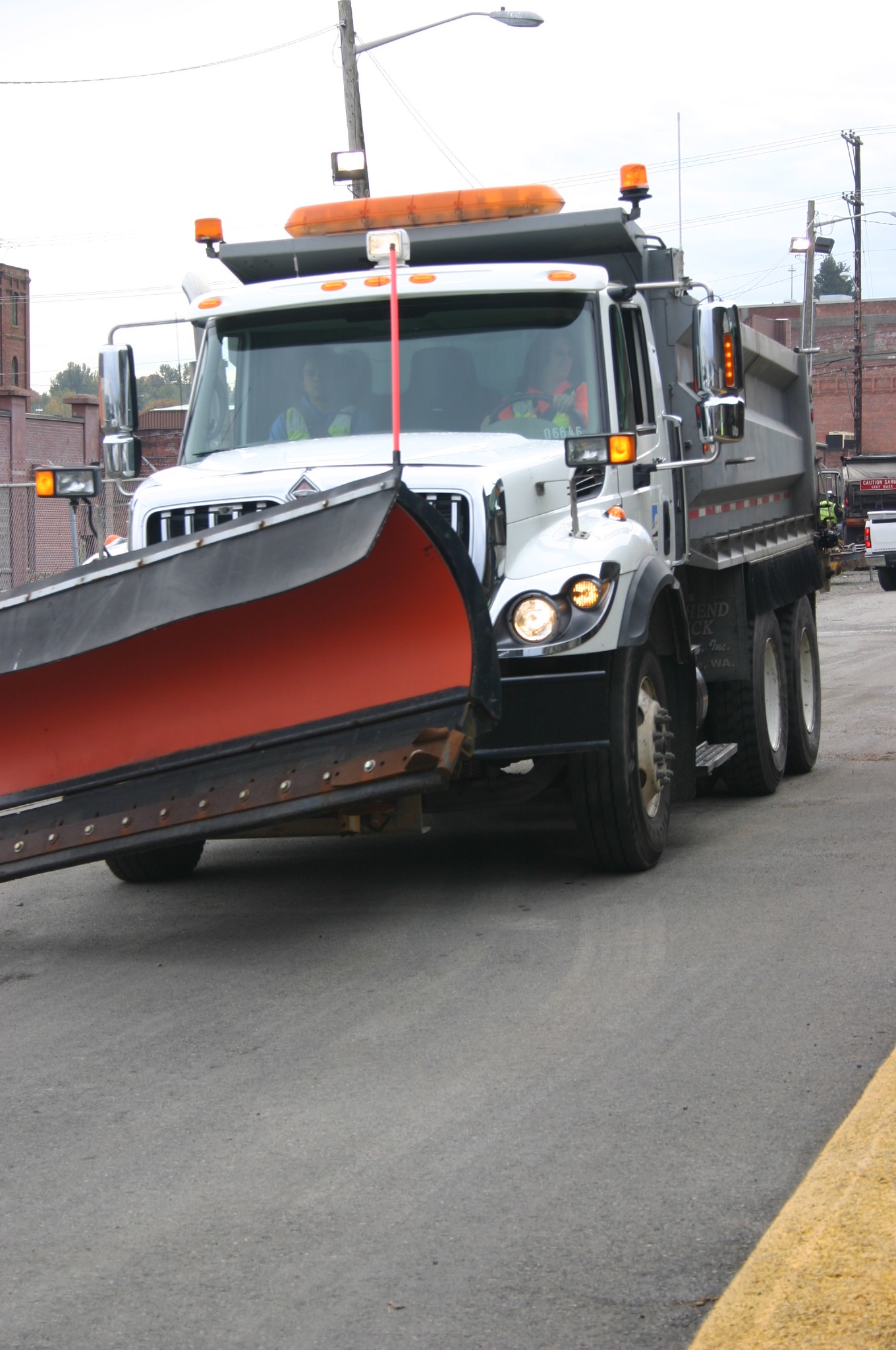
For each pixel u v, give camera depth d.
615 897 7.03
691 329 9.13
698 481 9.04
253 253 9.05
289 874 8.21
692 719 8.31
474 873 7.84
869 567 39.66
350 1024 5.29
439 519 5.82
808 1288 3.24
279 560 5.90
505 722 6.74
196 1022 5.44
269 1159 4.11
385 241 7.50
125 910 7.51
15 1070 5.01
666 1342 3.07
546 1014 5.28
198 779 6.20
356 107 24.16
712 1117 4.25
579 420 7.72
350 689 6.07
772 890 7.04
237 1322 3.24
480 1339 3.12
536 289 7.80
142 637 6.15
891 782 10.38
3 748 6.57
